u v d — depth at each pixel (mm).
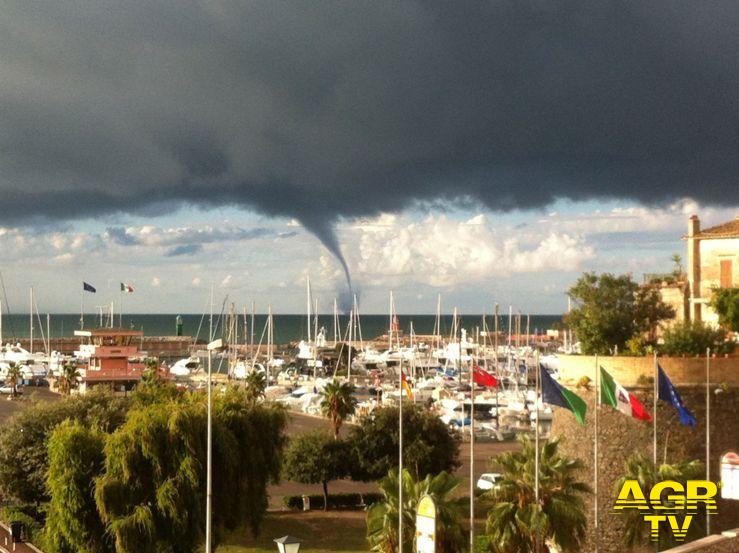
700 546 40531
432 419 79625
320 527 71250
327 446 77312
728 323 67062
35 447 71062
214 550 59469
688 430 59688
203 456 57469
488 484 78062
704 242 71625
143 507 54719
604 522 59344
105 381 147875
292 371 196250
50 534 57844
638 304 68938
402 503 43500
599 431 60375
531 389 151125
